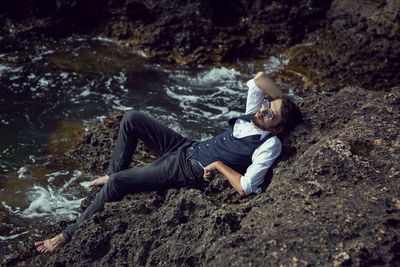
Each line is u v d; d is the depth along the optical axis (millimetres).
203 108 6090
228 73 7105
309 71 6969
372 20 6809
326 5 7938
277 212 2822
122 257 3078
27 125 5641
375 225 2566
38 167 4863
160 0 7984
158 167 3652
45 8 8477
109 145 4992
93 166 4828
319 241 2506
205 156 3602
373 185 2924
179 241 2926
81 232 3312
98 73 7051
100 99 6266
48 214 4172
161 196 3678
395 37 6586
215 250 2580
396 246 2455
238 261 2465
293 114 3488
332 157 3131
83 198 4406
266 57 7555
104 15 8523
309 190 2959
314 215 2703
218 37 7777
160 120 5746
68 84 6684
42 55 7629
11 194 4418
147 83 6770
